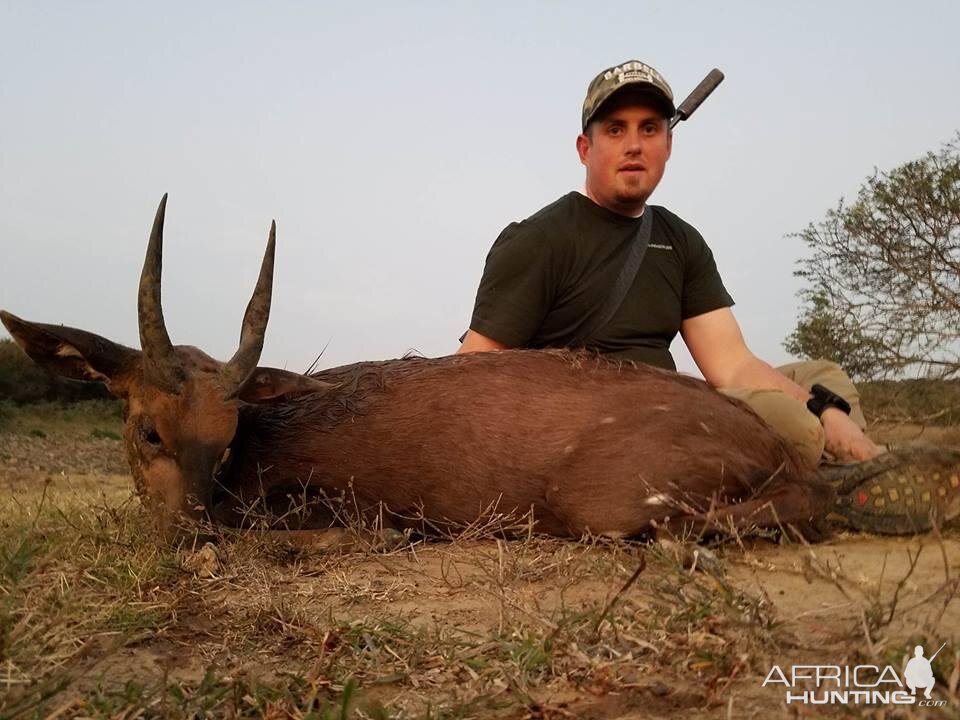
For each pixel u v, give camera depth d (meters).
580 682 0.66
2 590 0.90
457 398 1.19
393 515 1.20
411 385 1.23
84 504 1.59
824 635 0.72
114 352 1.26
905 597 0.83
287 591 0.96
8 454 5.84
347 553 1.13
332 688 0.67
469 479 1.16
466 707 0.62
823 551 1.05
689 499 1.07
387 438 1.20
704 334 1.52
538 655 0.69
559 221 1.42
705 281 1.52
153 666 0.74
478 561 1.03
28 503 1.75
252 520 1.21
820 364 1.48
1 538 1.17
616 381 1.18
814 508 1.09
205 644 0.79
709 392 1.17
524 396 1.17
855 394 1.44
